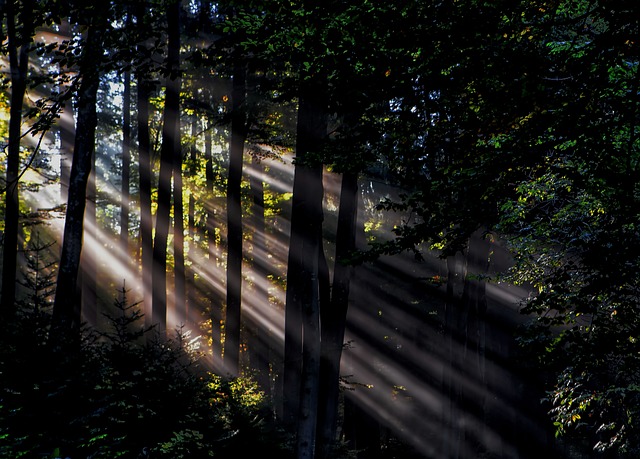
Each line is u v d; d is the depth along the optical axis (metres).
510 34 5.64
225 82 20.47
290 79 7.55
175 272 21.88
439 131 6.02
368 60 5.76
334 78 6.17
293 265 16.41
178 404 9.56
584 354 6.62
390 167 6.50
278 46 6.45
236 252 19.05
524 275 11.20
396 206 6.38
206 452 9.52
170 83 17.98
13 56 15.71
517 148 5.61
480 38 5.39
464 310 20.08
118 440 8.04
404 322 27.33
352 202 14.40
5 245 15.45
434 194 6.05
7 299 15.25
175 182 21.78
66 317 12.29
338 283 14.12
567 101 5.46
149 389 9.39
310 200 13.04
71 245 12.50
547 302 6.76
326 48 5.91
